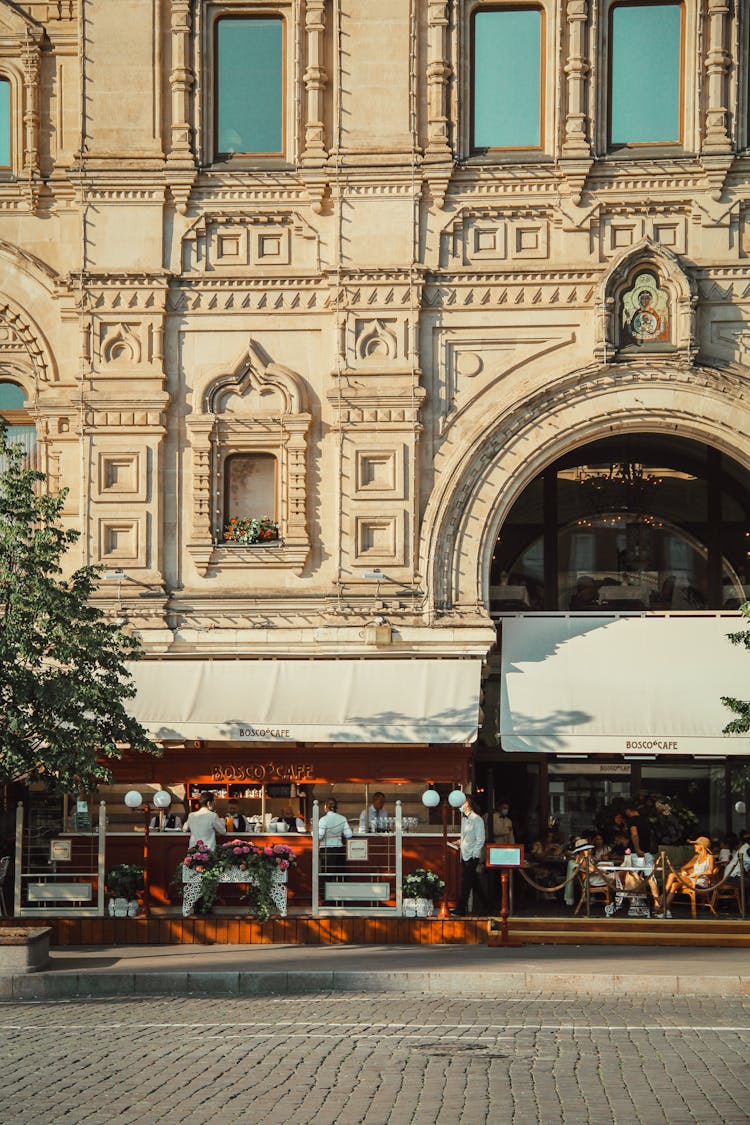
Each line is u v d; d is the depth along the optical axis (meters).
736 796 37.16
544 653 34.06
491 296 33.88
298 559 33.75
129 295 34.38
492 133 34.28
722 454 38.50
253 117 34.75
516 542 38.62
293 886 31.94
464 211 34.00
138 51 34.56
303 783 32.94
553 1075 16.92
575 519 38.78
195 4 34.56
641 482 38.69
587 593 38.59
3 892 32.94
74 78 35.31
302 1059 17.84
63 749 28.02
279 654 33.53
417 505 33.69
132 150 34.47
